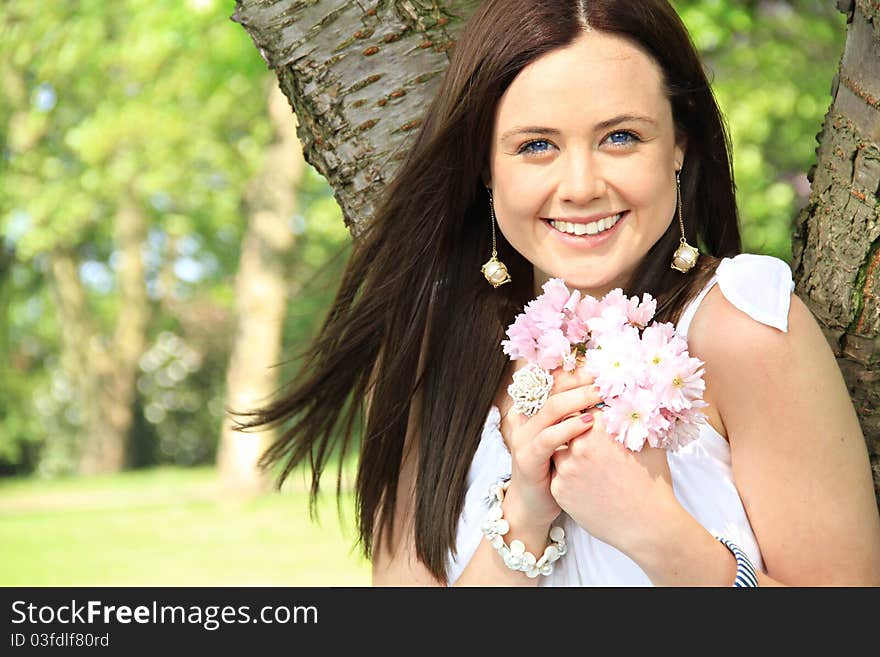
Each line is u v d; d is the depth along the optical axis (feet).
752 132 54.85
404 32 11.52
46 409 119.34
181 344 121.19
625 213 9.54
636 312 9.07
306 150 12.25
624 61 9.36
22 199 82.58
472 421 10.98
